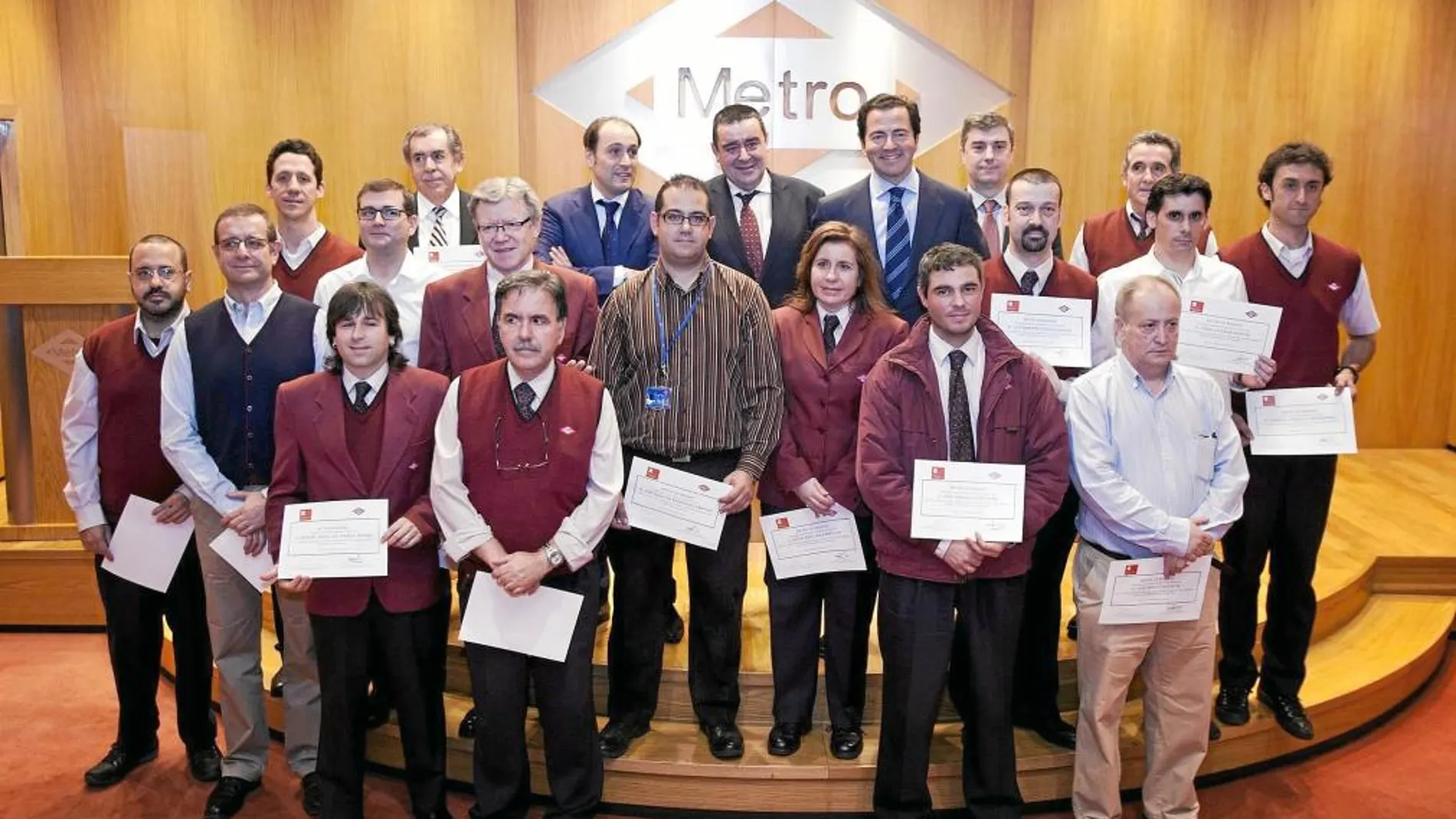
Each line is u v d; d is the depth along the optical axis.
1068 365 3.06
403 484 2.82
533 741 3.23
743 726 3.39
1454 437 5.97
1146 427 2.87
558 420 2.78
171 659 4.10
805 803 3.14
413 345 3.38
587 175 5.71
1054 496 2.80
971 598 2.89
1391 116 5.70
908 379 2.85
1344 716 3.63
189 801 3.26
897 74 5.62
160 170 5.64
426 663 2.90
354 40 5.61
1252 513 3.27
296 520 2.75
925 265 2.83
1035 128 5.68
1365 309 3.37
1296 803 3.30
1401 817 3.22
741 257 3.50
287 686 3.21
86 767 3.45
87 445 3.17
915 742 2.91
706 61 5.61
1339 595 4.07
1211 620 2.95
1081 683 3.03
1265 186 3.29
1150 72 5.64
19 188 5.23
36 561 4.41
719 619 3.15
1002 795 2.96
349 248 3.92
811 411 3.05
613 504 2.82
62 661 4.21
